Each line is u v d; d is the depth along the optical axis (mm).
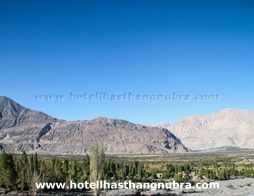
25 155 104312
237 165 198875
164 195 86812
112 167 137875
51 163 108000
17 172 89250
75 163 127000
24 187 87250
